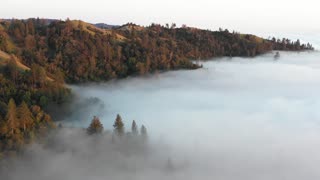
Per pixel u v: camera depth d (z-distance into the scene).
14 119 155.00
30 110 173.12
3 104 167.88
